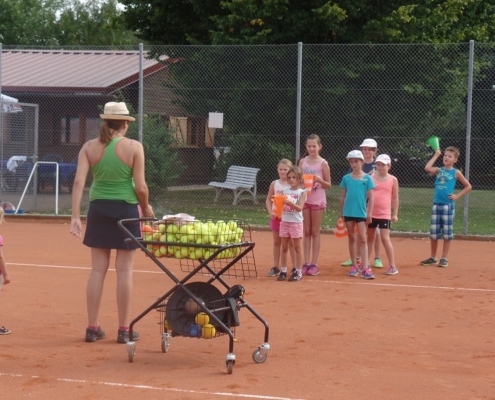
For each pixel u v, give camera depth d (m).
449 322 7.41
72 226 6.44
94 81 20.52
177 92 15.90
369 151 11.16
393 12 17.23
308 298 8.51
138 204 6.66
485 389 5.29
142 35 20.56
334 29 17.20
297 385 5.30
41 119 21.06
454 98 15.27
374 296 8.67
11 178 17.19
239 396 5.03
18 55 23.00
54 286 8.99
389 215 10.25
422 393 5.17
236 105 15.81
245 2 16.83
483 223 16.09
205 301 6.00
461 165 15.89
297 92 14.41
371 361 5.97
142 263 10.90
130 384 5.29
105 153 6.39
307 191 9.95
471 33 20.27
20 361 5.87
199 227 5.91
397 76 15.34
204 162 16.30
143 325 7.19
